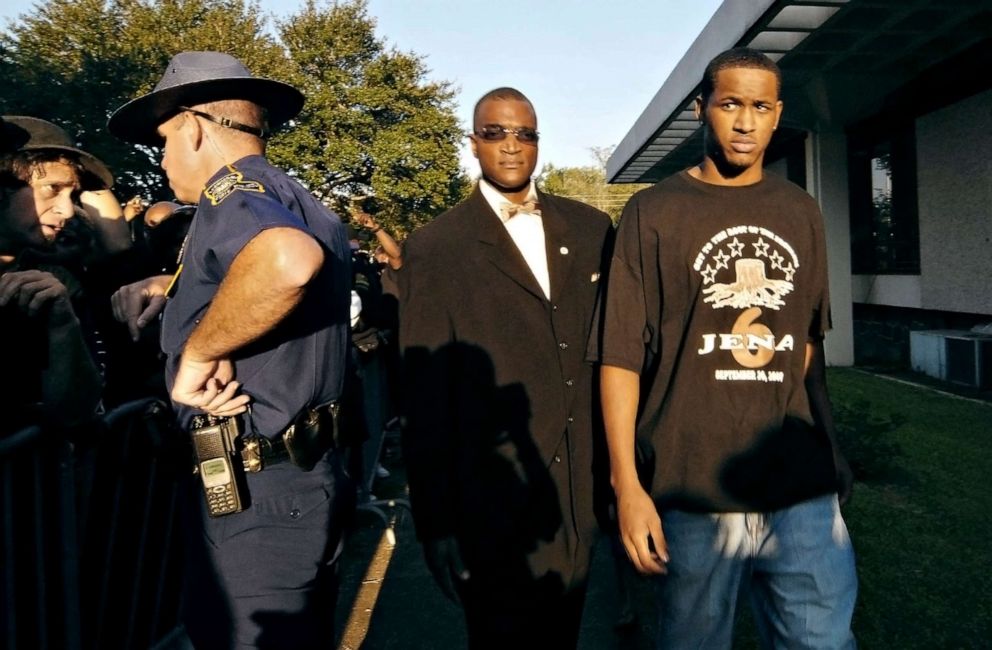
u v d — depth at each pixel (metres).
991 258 8.06
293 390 1.79
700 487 1.89
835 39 7.68
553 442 2.26
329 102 36.38
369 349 4.90
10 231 2.19
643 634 3.08
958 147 8.56
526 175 2.33
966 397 7.43
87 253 2.51
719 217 1.92
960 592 3.18
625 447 1.92
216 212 1.64
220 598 1.79
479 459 2.25
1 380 1.91
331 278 1.89
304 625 1.85
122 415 2.30
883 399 7.45
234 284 1.53
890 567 3.43
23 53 26.95
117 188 22.09
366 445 4.80
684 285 1.92
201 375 1.64
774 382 1.91
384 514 4.50
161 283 2.52
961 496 4.34
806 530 1.90
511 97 2.31
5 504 1.79
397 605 3.45
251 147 1.93
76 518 2.10
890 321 10.59
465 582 2.28
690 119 10.90
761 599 2.06
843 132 10.21
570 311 2.33
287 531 1.80
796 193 1.98
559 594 2.27
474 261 2.28
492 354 2.26
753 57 1.88
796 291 1.93
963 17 7.01
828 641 1.88
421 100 38.69
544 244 2.36
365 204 37.25
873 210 10.74
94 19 29.17
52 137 2.20
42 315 1.88
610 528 2.40
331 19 37.62
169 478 2.72
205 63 1.86
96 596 2.28
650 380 2.02
